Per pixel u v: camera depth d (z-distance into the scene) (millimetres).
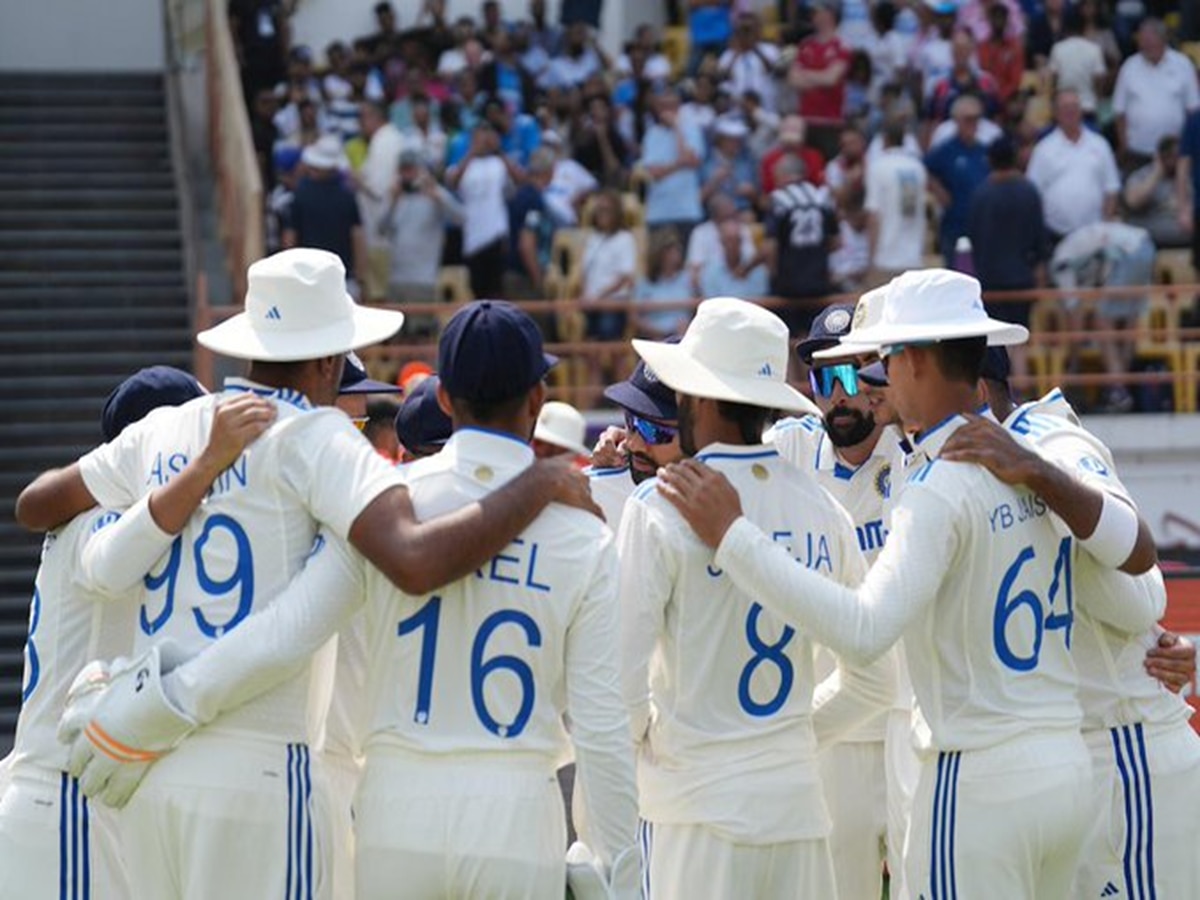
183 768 18641
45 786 21250
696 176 61781
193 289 63156
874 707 21766
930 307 20297
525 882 18500
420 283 60969
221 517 19078
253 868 18719
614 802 18828
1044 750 19781
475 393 19031
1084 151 60344
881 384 22938
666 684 20672
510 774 18656
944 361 20234
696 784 20438
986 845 19719
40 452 56719
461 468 19000
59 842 21156
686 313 58750
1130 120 64625
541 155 62375
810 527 20859
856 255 59719
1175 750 21688
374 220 61562
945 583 19906
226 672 18438
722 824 20328
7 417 57781
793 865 20578
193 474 18984
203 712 18484
